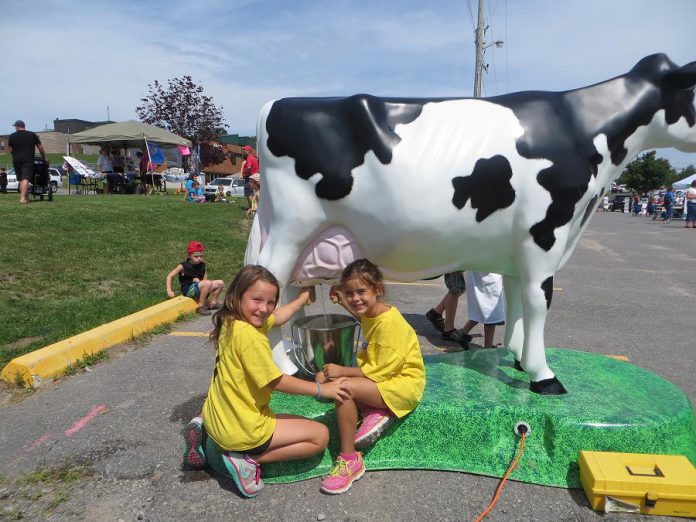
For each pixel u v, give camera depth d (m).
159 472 2.54
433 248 2.65
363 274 2.35
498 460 2.52
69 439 2.85
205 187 22.36
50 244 7.29
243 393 2.24
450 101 2.63
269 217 2.76
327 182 2.57
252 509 2.27
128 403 3.29
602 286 7.52
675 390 2.79
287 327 5.16
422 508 2.26
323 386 2.30
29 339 4.19
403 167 2.47
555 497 2.34
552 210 2.56
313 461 2.52
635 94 2.67
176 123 32.00
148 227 9.65
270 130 2.64
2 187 15.44
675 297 6.80
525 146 2.53
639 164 56.47
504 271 2.88
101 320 4.68
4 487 2.42
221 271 7.50
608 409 2.55
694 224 19.44
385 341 2.42
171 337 4.66
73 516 2.23
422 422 2.56
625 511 2.21
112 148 19.72
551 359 3.28
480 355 3.36
